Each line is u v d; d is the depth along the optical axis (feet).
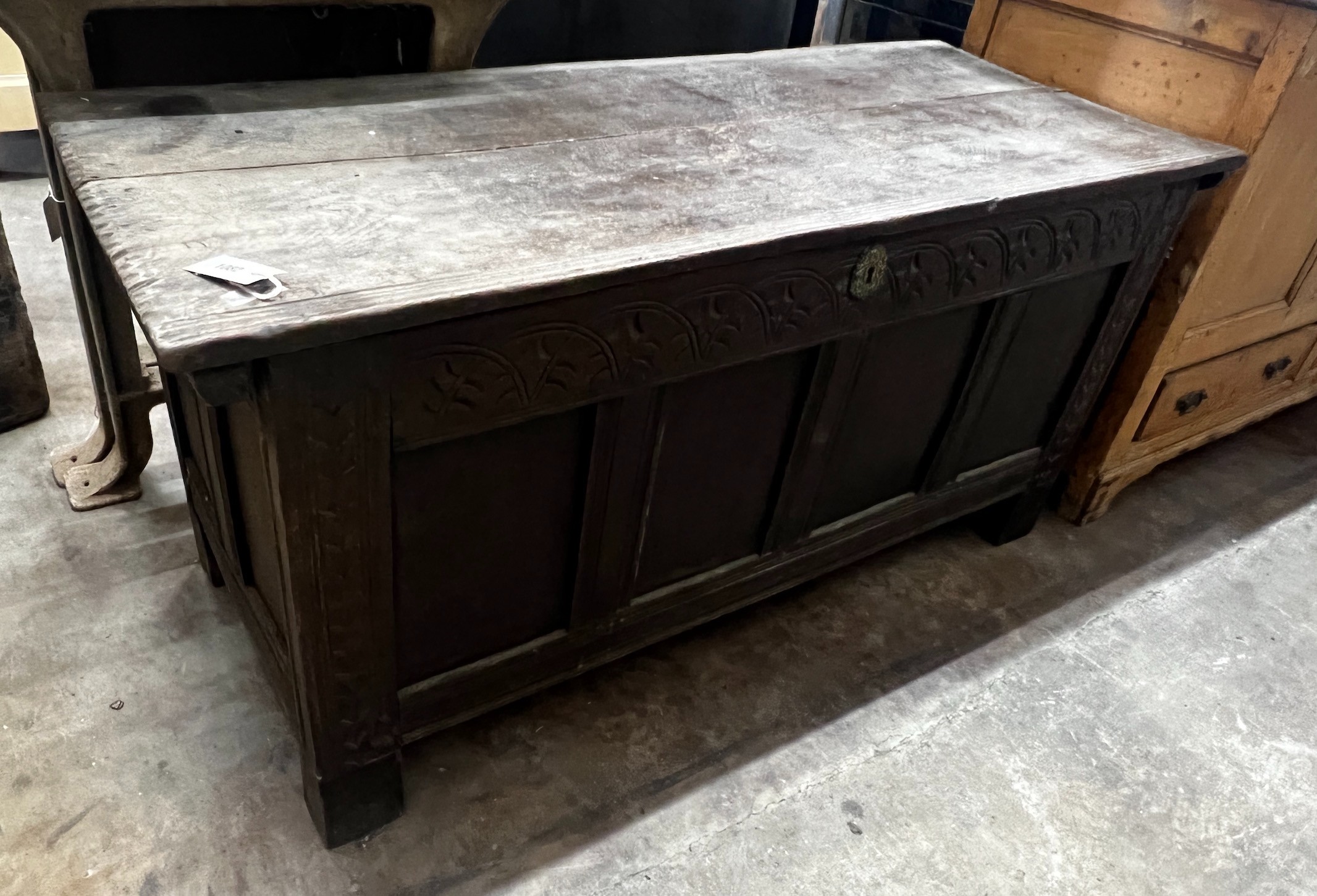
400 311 2.68
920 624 5.40
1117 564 6.04
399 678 3.72
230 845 3.84
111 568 5.06
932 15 8.02
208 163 3.35
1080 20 5.51
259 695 4.48
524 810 4.12
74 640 4.62
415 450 3.14
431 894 3.76
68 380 6.42
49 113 3.56
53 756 4.08
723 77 5.06
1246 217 5.24
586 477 3.68
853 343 4.14
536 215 3.33
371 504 3.09
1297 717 5.09
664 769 4.38
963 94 5.27
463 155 3.72
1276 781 4.72
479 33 4.79
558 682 4.35
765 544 4.71
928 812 4.34
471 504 3.46
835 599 5.50
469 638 3.86
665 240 3.27
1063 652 5.32
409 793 4.14
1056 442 5.73
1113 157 4.60
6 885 3.59
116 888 3.63
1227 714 5.06
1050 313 4.95
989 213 3.98
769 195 3.75
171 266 2.72
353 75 4.72
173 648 4.66
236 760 4.17
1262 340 6.36
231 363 2.51
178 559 5.19
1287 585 6.01
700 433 3.98
